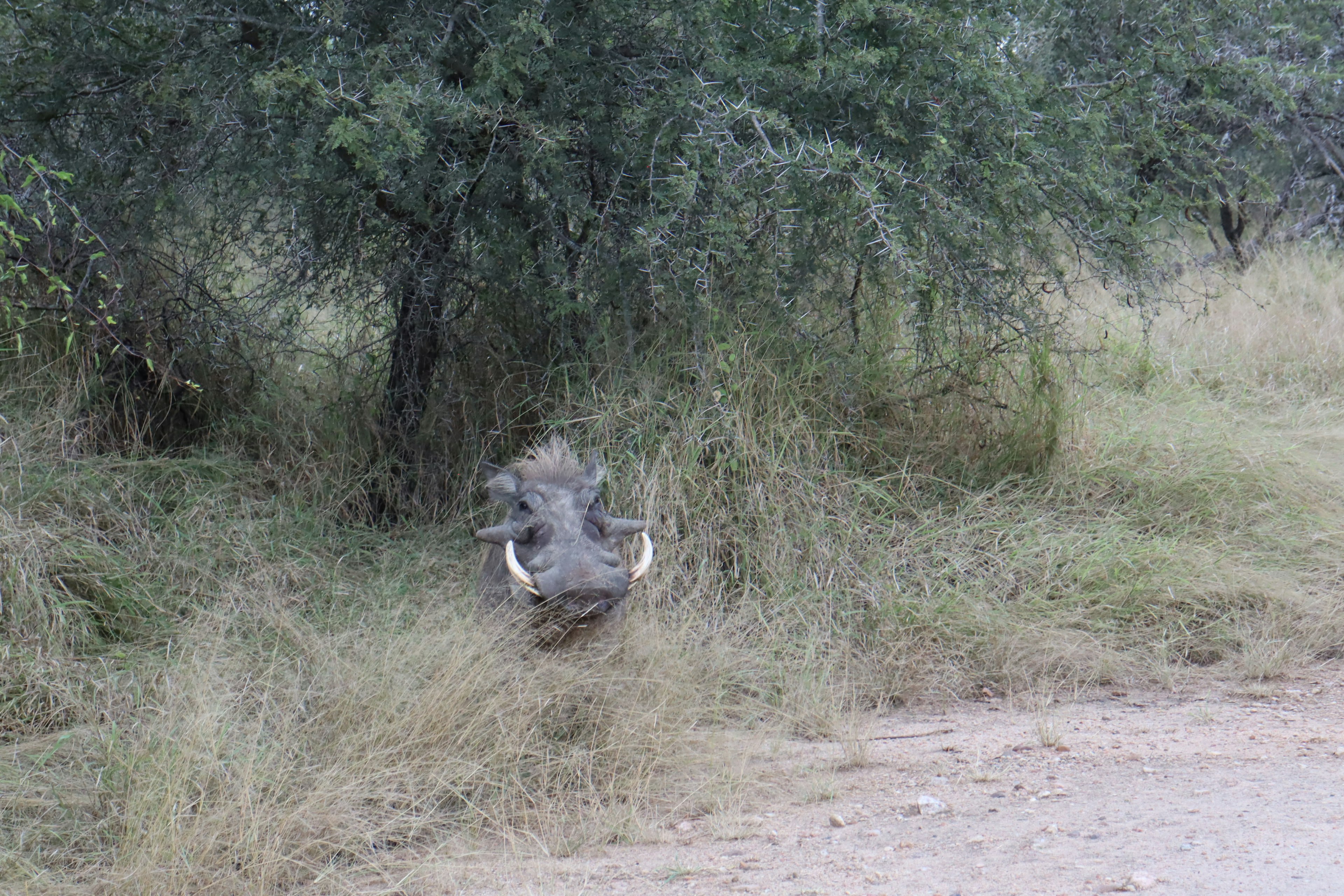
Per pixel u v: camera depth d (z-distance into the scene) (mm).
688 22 13086
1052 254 15031
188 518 13344
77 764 9250
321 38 12961
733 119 12438
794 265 13961
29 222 13633
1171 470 15445
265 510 14008
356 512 14938
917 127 13570
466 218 13914
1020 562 13609
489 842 8617
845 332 15336
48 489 12461
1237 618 12977
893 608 12734
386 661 10070
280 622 11797
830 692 11414
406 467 15195
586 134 13781
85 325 13922
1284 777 8586
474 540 14062
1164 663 12281
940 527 14141
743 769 9547
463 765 9141
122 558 12273
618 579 9883
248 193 14492
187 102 13430
